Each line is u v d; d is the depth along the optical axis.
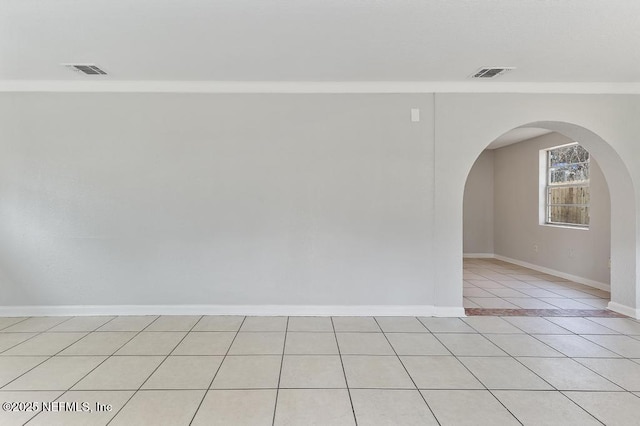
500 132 3.76
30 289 3.71
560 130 4.03
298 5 2.30
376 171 3.78
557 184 5.99
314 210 3.77
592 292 4.79
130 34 2.68
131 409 2.10
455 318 3.73
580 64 3.24
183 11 2.37
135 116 3.71
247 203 3.76
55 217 3.70
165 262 3.75
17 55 3.05
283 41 2.80
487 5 2.29
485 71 3.43
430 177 3.78
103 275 3.73
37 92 3.67
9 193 3.69
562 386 2.37
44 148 3.69
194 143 3.74
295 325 3.49
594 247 5.07
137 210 3.73
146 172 3.73
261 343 3.05
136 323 3.51
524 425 1.97
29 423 1.97
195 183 3.74
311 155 3.76
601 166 3.99
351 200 3.78
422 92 3.76
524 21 2.48
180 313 3.76
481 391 2.31
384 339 3.15
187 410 2.09
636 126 3.75
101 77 3.59
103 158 3.71
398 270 3.79
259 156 3.76
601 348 2.97
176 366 2.62
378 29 2.61
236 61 3.20
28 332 3.27
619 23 2.50
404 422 1.99
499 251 7.66
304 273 3.78
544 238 6.15
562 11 2.35
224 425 1.96
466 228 7.95
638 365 2.67
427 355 2.84
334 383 2.40
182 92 3.72
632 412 2.08
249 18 2.46
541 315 3.82
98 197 3.71
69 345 2.99
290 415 2.05
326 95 3.76
